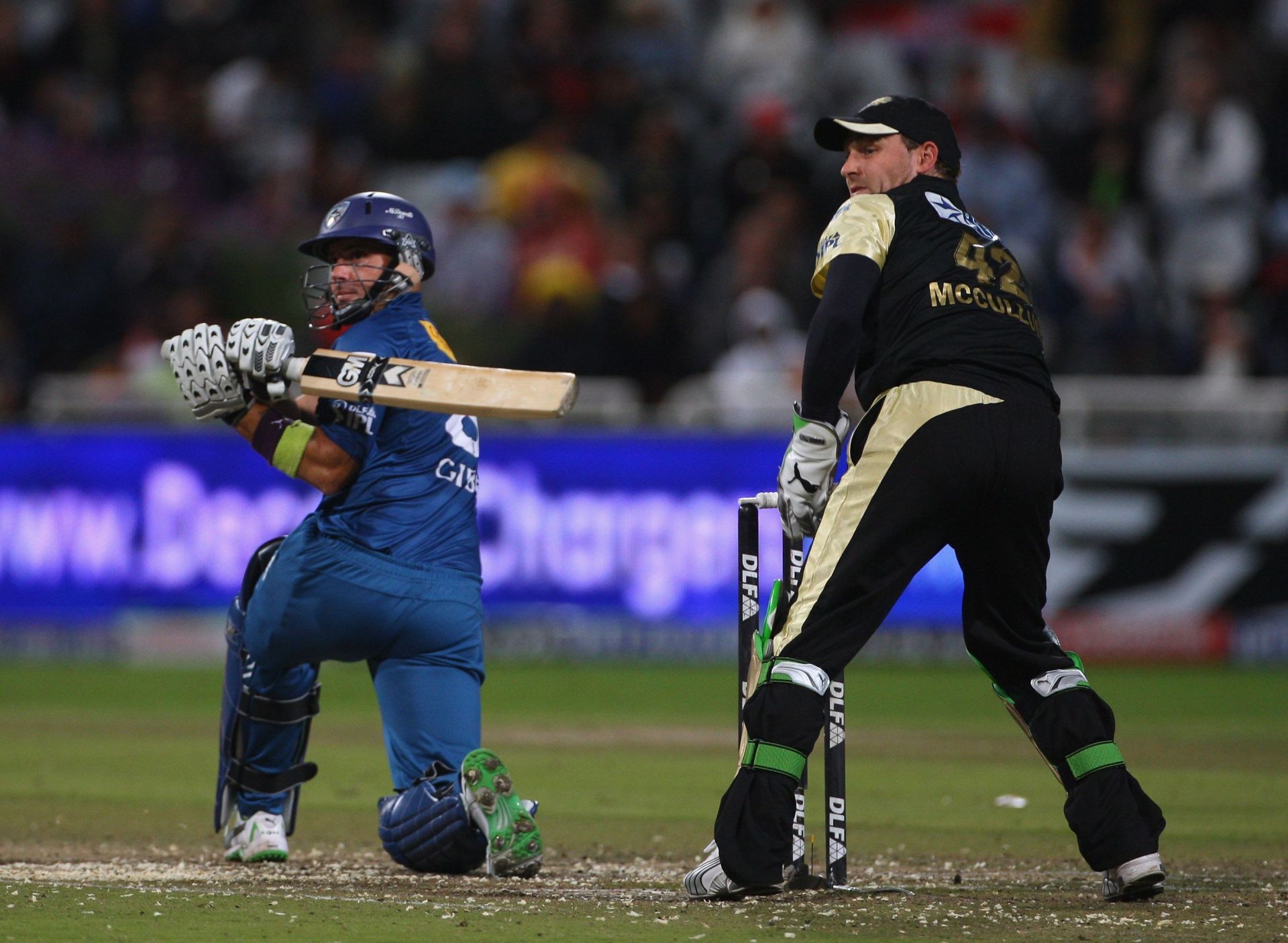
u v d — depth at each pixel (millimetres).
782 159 55688
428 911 12742
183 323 51500
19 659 45125
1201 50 58031
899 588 13539
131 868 16047
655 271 54188
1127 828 13547
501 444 44719
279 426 15797
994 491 13320
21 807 21031
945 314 13492
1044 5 60594
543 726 31531
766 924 12289
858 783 23953
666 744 28578
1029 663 14086
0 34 60188
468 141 58188
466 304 54281
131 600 44844
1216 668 43938
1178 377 52000
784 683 13367
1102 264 53812
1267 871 16297
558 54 59438
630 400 48031
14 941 11367
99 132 58312
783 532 14305
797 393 48438
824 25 61875
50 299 53094
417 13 62688
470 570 16344
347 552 15773
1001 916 12750
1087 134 57812
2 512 45344
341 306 16562
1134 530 44375
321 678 42406
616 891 14523
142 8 61156
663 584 44219
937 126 14281
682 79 59875
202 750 27328
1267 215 56219
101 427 45188
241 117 59375
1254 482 44219
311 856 17234
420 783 15789
